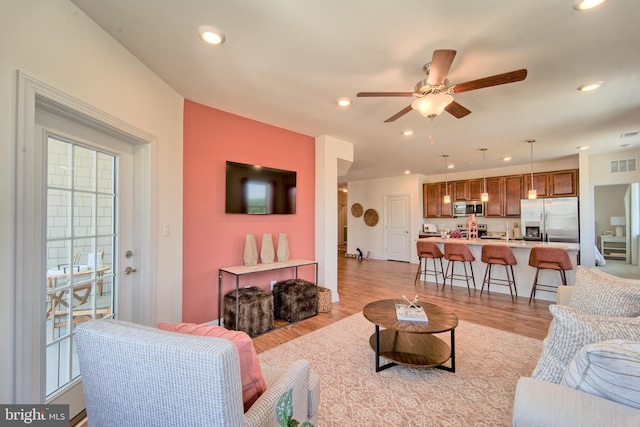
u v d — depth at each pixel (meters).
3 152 1.21
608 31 1.81
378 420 1.74
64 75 1.51
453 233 5.68
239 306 2.89
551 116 3.36
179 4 1.58
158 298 2.46
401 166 6.70
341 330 3.11
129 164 2.24
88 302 1.87
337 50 2.04
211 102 2.96
